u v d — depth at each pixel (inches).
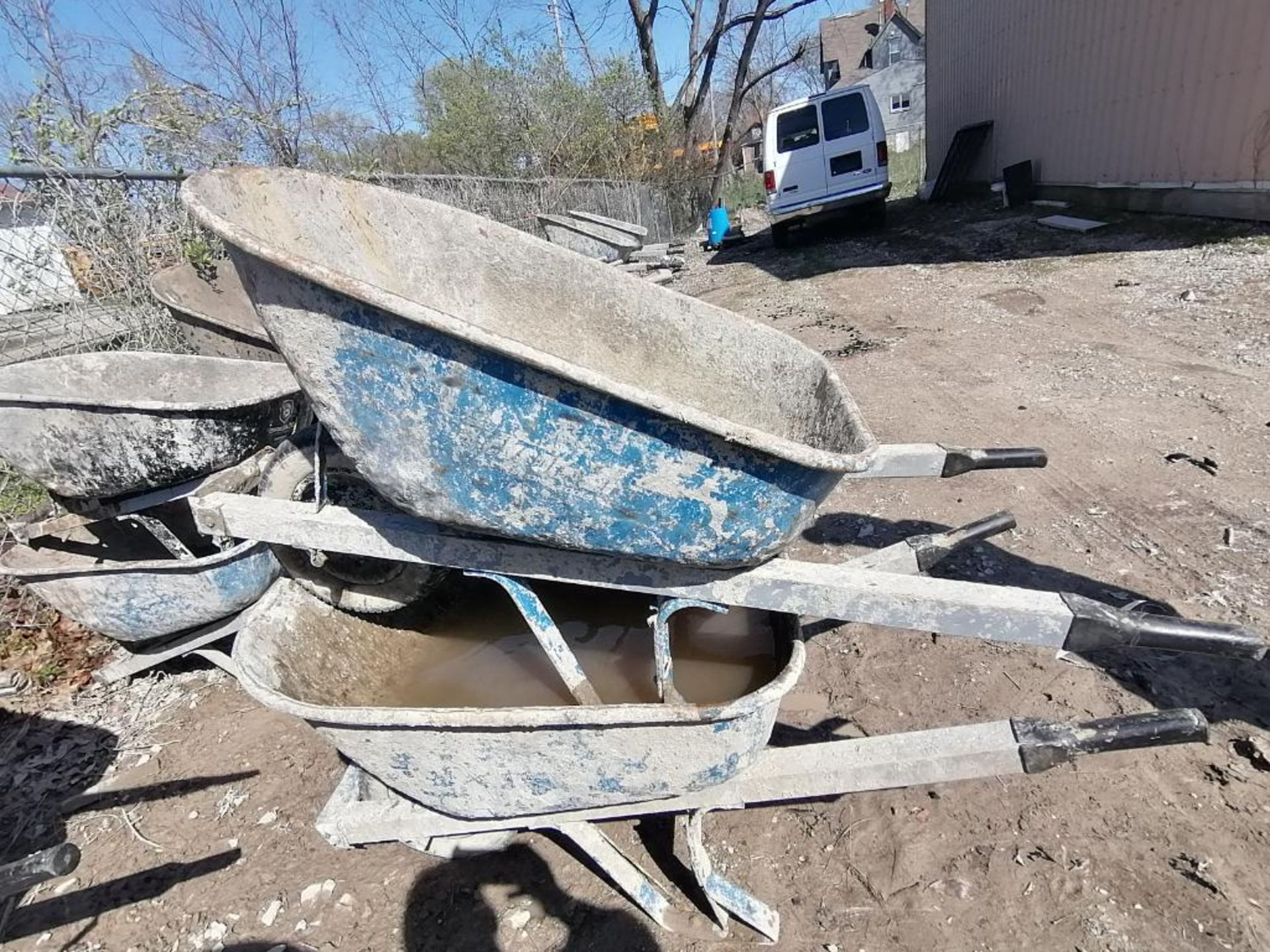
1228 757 88.7
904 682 107.2
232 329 163.9
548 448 63.4
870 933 76.2
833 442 80.4
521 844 90.8
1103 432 169.6
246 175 78.9
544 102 650.8
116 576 104.3
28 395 104.6
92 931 86.7
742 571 71.5
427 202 97.3
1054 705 99.0
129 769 110.2
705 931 78.5
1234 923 71.9
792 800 92.0
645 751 67.4
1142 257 304.5
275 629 88.7
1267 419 163.8
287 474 111.1
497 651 103.8
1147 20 355.9
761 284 412.2
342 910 85.5
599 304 100.0
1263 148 297.7
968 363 227.1
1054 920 74.5
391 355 61.3
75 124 202.8
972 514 145.6
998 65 527.8
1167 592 116.3
